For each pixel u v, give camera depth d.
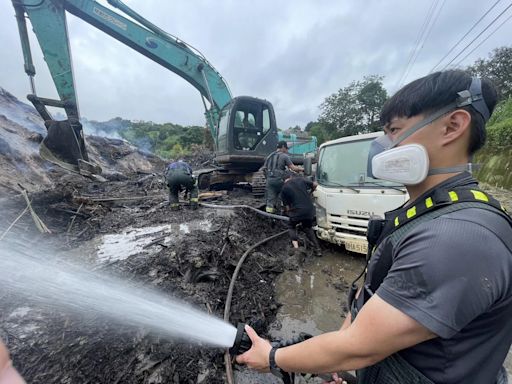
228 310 2.63
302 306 3.16
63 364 1.83
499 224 0.65
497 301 0.63
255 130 7.98
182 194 8.16
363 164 4.13
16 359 1.82
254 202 7.08
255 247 4.33
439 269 0.61
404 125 0.82
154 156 20.78
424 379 0.70
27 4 5.92
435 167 0.80
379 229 1.08
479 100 0.72
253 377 2.05
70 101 6.71
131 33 7.09
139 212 5.99
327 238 4.47
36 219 4.24
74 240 4.12
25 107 15.07
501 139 13.23
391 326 0.64
